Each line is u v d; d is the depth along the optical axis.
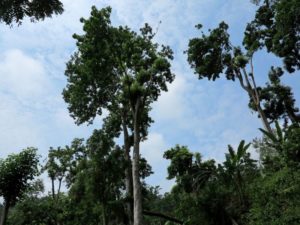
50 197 43.62
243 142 24.42
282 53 32.22
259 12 36.31
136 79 29.09
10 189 22.22
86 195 31.00
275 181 18.84
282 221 16.91
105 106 33.84
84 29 30.41
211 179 25.84
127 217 29.34
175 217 28.77
